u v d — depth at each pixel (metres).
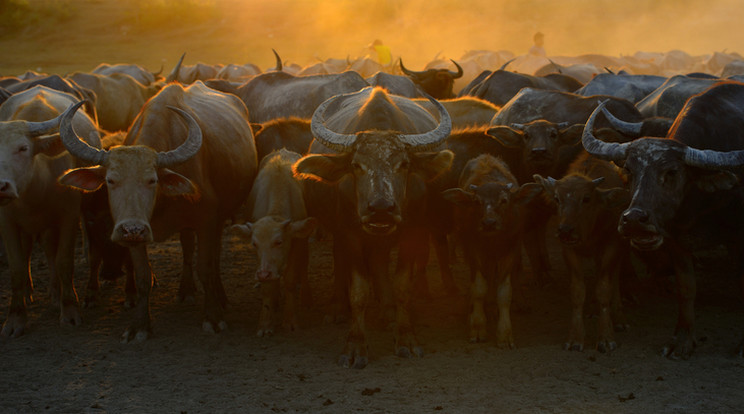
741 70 23.30
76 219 8.70
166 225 8.35
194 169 8.30
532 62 31.02
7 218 8.25
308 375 6.98
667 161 6.68
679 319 7.42
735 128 7.55
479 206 7.50
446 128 7.11
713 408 6.06
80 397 6.47
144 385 6.76
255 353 7.64
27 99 9.28
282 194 8.66
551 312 8.89
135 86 19.11
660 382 6.63
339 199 7.45
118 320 8.82
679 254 7.36
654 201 6.60
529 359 7.28
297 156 9.71
